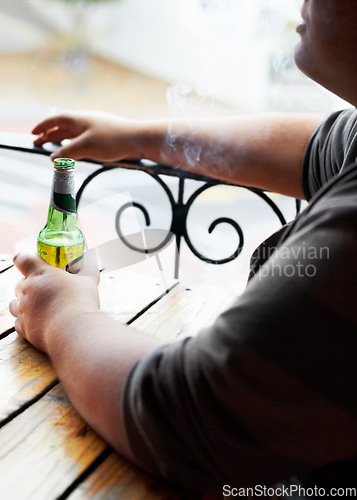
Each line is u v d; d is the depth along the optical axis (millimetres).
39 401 916
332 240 644
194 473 725
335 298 640
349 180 680
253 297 681
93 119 1589
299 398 658
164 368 735
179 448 720
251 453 695
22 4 11125
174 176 1585
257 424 684
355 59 741
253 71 8062
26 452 808
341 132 1145
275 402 666
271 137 1401
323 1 727
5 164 5598
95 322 909
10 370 982
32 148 1666
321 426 673
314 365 650
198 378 697
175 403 712
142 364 766
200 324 1194
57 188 1099
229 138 1449
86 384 824
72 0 10875
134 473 793
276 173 1382
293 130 1392
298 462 705
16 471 773
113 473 790
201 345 712
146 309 1246
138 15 11039
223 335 686
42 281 1011
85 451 819
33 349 1046
